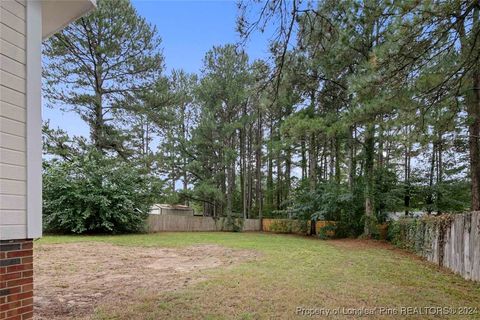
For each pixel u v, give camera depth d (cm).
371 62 475
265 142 2219
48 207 1381
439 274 658
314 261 780
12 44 284
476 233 584
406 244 1061
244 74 1888
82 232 1449
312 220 1634
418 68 449
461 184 1780
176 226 1936
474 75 505
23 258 284
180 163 2208
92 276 598
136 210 1560
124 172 1566
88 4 344
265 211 2502
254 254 898
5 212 271
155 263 742
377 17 399
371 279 592
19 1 292
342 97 1290
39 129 302
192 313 400
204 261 775
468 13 370
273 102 460
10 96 280
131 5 1620
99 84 1655
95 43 1575
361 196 1494
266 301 450
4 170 272
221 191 2181
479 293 509
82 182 1428
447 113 514
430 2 368
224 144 2155
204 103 2097
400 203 1633
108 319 378
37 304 429
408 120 534
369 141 1384
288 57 415
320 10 383
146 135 2012
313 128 1398
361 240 1338
